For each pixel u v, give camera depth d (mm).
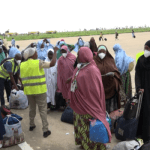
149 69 3773
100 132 3314
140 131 4113
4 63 5441
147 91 3830
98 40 31516
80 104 3480
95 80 3365
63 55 5520
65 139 4340
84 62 3428
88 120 3496
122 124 3934
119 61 5699
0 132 3799
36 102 4434
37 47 8859
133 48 19125
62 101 5844
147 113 3855
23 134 4238
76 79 3479
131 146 3424
